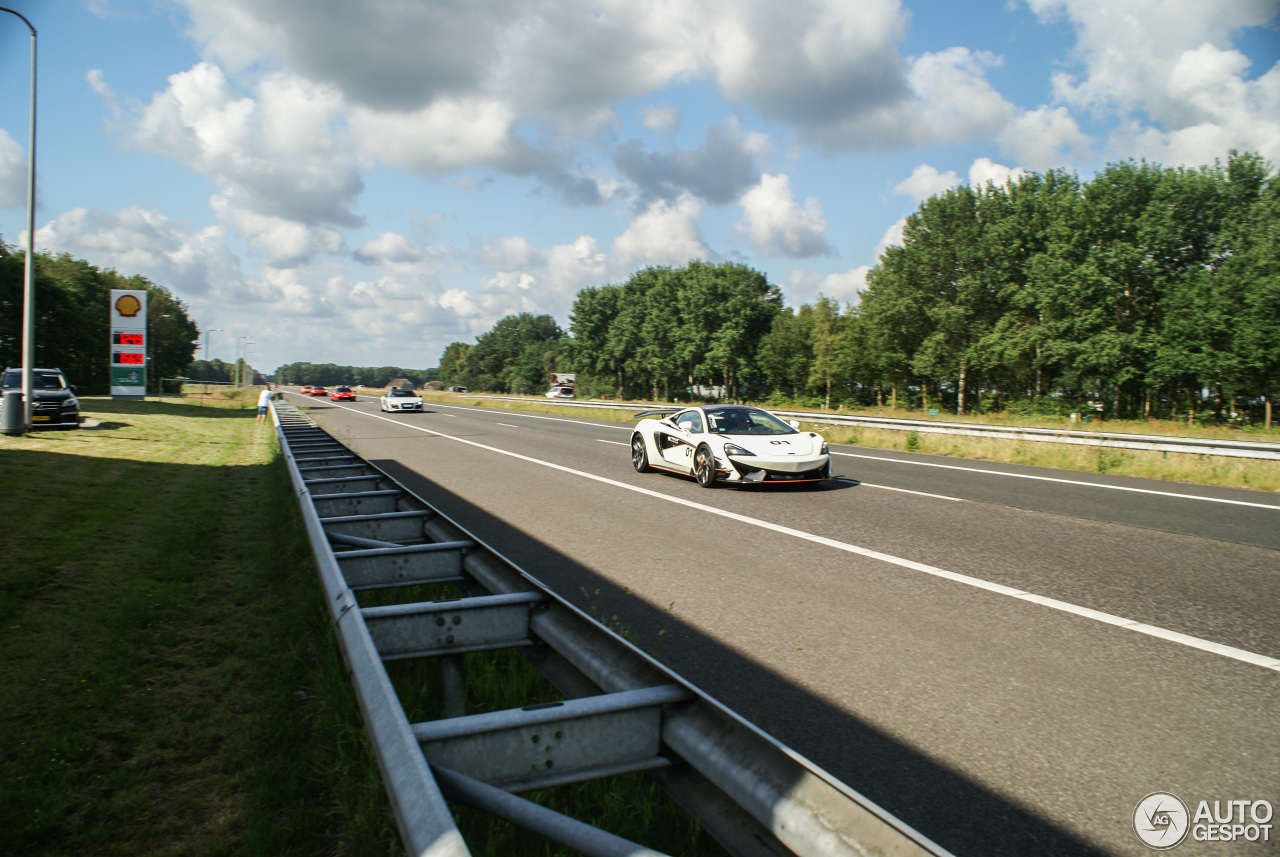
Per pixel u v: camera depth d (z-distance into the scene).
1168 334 38.84
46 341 67.38
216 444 17.09
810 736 3.14
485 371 161.38
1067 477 12.10
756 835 1.80
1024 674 3.80
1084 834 2.42
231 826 2.50
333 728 3.06
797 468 10.23
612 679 2.49
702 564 6.25
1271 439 20.36
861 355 60.00
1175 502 9.38
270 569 5.70
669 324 82.88
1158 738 3.09
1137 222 42.16
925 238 53.75
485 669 3.66
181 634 4.34
